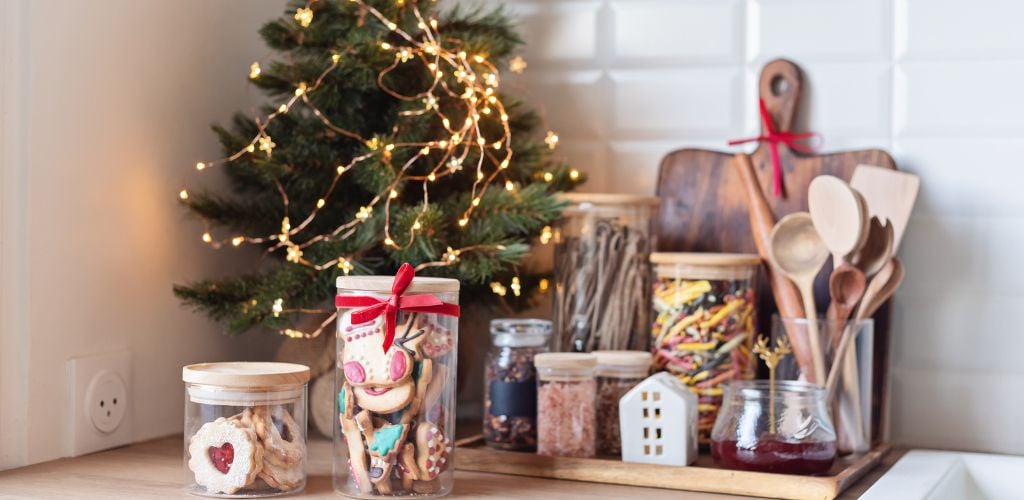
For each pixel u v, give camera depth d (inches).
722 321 47.3
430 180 50.9
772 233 47.9
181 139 50.9
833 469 43.2
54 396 44.0
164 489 39.0
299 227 48.7
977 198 51.0
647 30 56.1
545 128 57.9
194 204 49.1
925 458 48.2
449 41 50.4
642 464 41.8
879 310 51.2
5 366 42.3
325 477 42.1
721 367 47.2
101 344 46.4
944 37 51.3
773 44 54.1
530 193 47.6
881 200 49.9
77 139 44.6
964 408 51.3
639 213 50.0
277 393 38.6
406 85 51.4
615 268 49.4
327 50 49.3
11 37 41.8
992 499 49.0
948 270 51.4
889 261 47.7
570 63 57.4
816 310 51.5
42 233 43.0
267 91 57.1
